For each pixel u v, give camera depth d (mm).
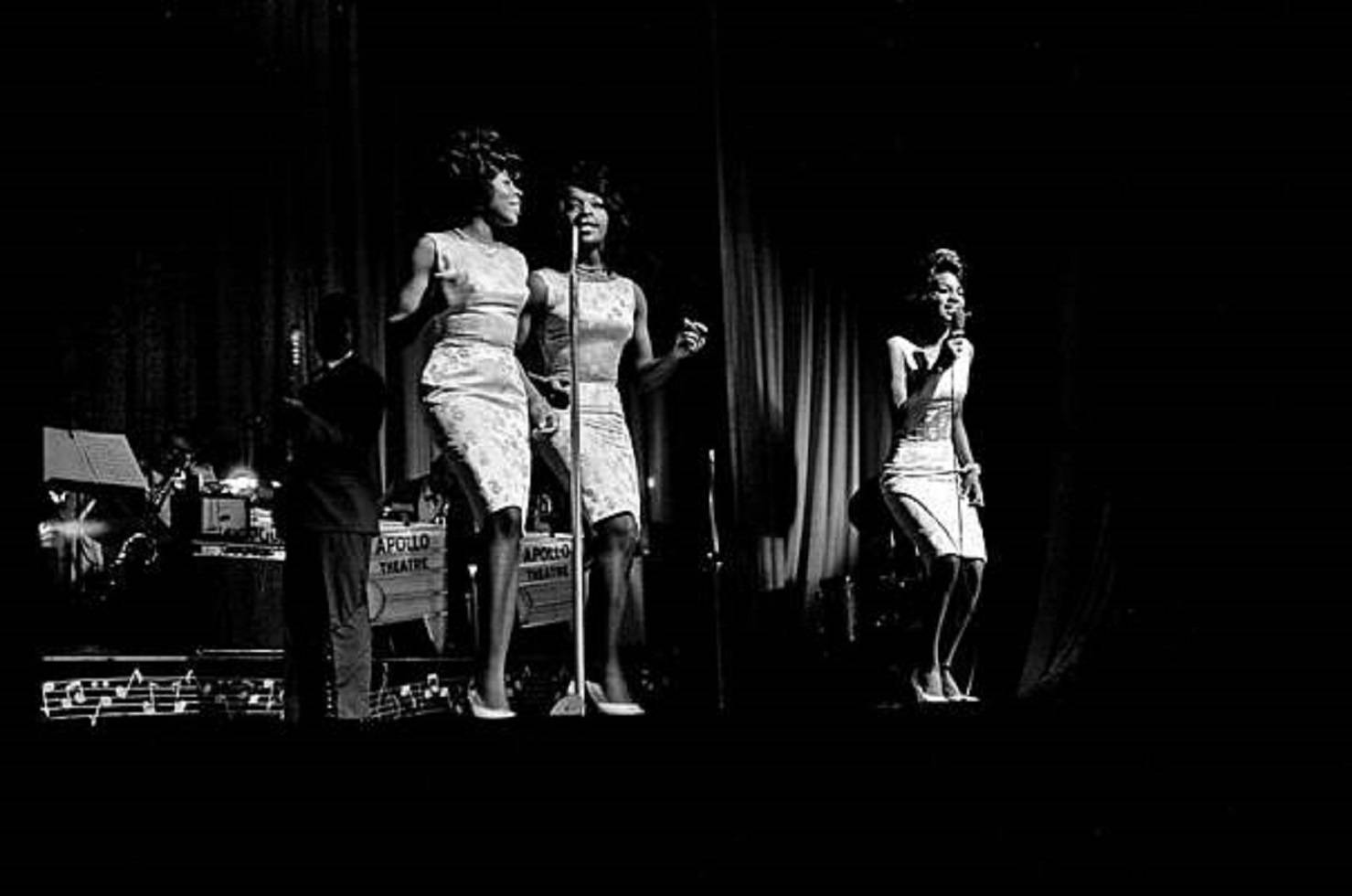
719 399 9711
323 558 5691
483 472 5055
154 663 7113
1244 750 3443
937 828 3377
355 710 5715
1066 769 3398
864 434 9844
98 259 9133
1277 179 8008
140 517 7594
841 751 3381
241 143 9711
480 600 5027
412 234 10133
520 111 10047
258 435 9547
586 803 3357
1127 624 8109
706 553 9617
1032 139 9109
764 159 9836
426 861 3346
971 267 9383
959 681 9031
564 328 5688
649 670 9164
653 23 9820
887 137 9562
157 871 3332
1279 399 8008
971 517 6270
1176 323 8336
